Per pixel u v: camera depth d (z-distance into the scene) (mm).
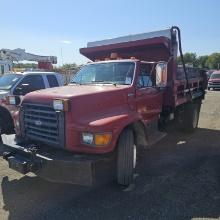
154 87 6520
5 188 5168
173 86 7164
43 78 9922
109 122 4504
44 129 4770
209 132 9320
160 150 7324
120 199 4664
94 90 5094
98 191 4965
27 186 5242
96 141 4352
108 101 5035
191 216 4105
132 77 5793
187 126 9008
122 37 7859
